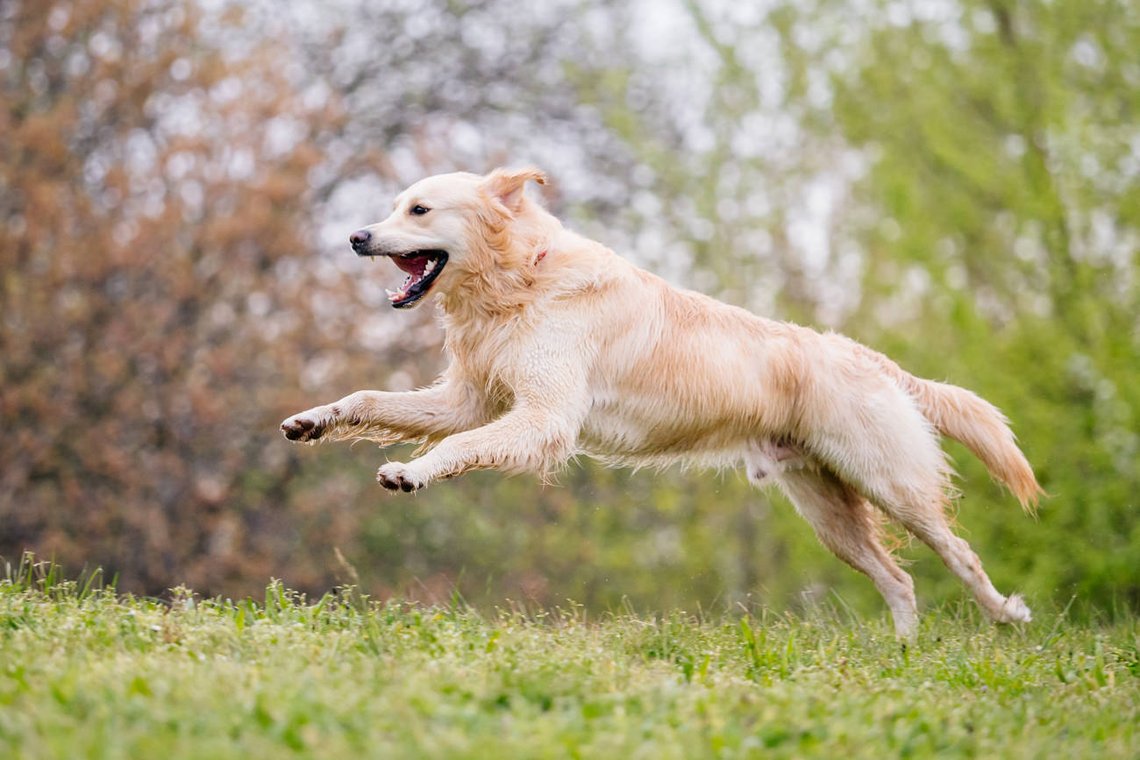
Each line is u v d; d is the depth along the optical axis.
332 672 4.50
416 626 5.58
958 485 15.38
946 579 15.28
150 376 17.25
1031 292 15.70
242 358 17.31
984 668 5.64
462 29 20.73
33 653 4.70
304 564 17.56
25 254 16.86
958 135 15.77
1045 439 14.92
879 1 16.20
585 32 19.66
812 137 17.14
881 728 4.33
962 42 16.00
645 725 4.09
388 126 20.11
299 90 19.42
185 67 18.33
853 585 15.84
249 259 17.44
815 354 7.39
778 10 16.73
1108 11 15.17
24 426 16.55
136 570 16.92
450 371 7.07
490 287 6.73
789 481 7.84
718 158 17.39
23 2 17.45
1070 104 14.87
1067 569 14.77
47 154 16.84
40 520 16.80
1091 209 15.02
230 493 17.33
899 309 16.56
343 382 17.30
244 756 3.55
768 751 4.00
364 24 20.64
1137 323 15.04
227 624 5.42
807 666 5.46
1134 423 14.52
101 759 3.47
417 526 18.56
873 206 16.62
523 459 6.49
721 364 7.12
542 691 4.38
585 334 6.77
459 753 3.62
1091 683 5.45
